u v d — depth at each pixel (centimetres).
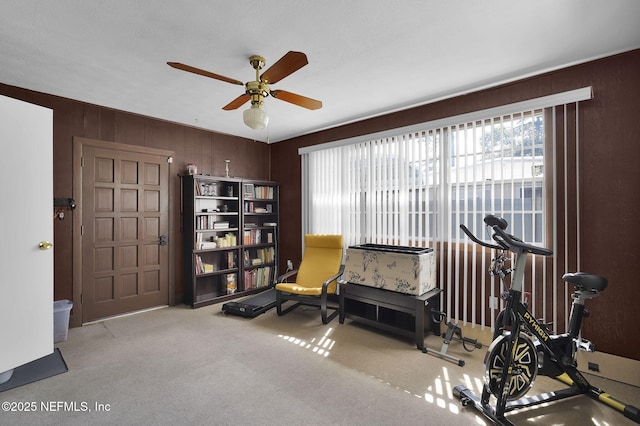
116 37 226
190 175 436
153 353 286
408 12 198
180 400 214
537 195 283
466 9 194
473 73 283
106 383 235
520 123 292
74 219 353
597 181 255
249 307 389
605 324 251
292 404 211
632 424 193
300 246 512
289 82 304
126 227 396
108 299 380
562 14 199
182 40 230
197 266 436
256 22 208
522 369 200
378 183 399
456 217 328
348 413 202
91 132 366
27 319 237
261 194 521
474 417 199
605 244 251
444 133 343
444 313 321
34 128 241
